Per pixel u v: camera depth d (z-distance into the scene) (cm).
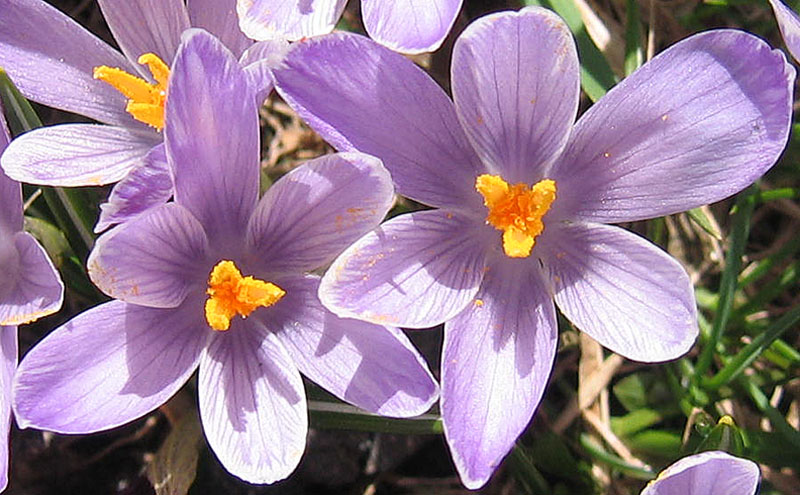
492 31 24
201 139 24
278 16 25
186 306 25
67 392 24
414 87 24
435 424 26
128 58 26
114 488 29
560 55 24
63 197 26
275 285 25
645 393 29
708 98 24
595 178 25
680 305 24
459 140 25
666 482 24
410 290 24
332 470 29
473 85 24
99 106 26
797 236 29
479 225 25
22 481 29
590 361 29
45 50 26
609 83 28
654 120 24
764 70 23
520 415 24
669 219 30
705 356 28
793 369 29
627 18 29
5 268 25
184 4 26
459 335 25
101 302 27
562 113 24
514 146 25
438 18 24
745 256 30
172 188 24
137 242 23
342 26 30
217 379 24
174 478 27
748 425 29
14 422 29
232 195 24
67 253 27
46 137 25
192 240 24
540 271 25
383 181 24
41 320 29
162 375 24
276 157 31
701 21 30
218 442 24
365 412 26
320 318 25
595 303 25
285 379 24
